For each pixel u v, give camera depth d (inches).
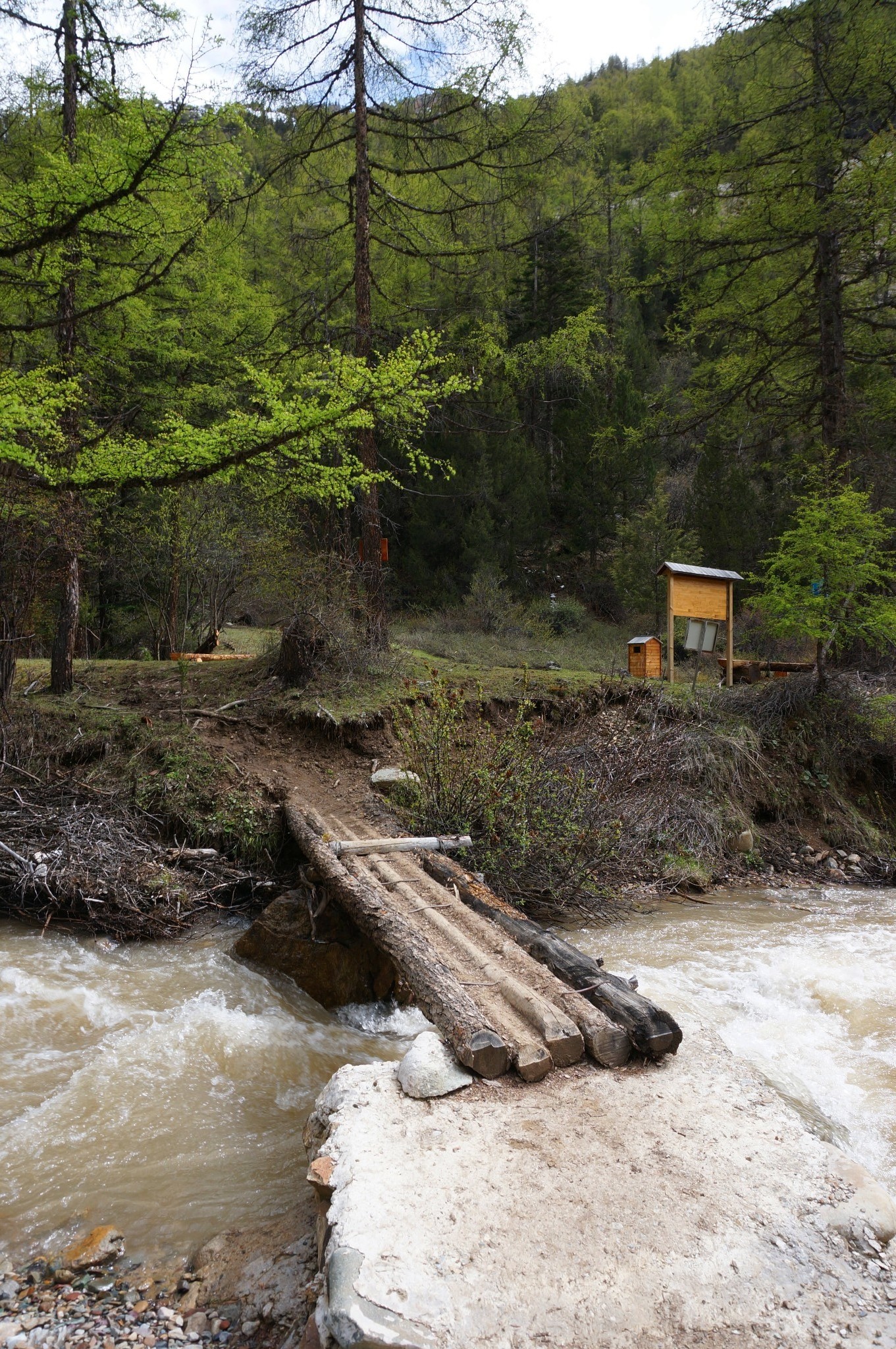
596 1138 114.8
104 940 233.8
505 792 264.2
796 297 496.4
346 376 257.6
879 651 439.2
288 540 401.7
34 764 293.6
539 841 261.7
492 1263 90.0
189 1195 130.0
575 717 370.0
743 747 367.6
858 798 390.0
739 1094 129.6
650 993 195.9
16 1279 112.3
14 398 217.0
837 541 383.6
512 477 769.6
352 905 196.1
